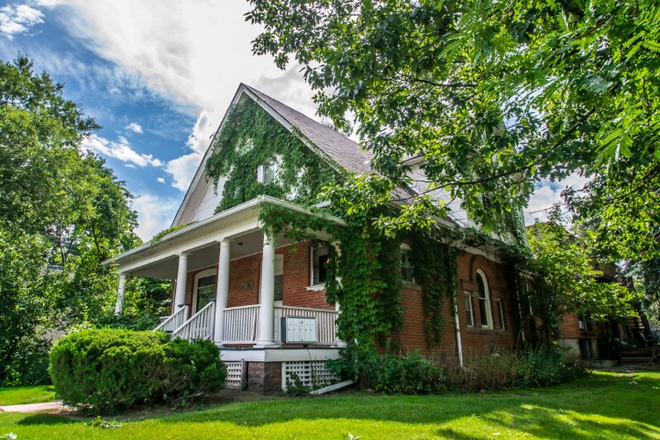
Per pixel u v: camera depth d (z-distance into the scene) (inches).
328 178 446.9
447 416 219.1
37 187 654.5
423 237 458.9
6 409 280.8
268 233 357.7
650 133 105.4
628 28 72.5
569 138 213.8
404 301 413.1
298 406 245.3
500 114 242.8
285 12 294.5
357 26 281.6
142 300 853.2
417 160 549.6
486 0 93.7
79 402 245.8
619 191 346.6
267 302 348.2
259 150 554.9
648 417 249.9
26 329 549.6
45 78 829.8
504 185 267.9
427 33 231.9
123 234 1040.8
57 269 679.7
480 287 563.8
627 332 1165.1
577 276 633.6
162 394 268.4
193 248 466.9
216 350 308.5
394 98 287.7
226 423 199.0
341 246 397.4
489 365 390.3
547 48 82.4
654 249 406.9
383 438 174.6
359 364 354.0
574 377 522.6
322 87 271.9
